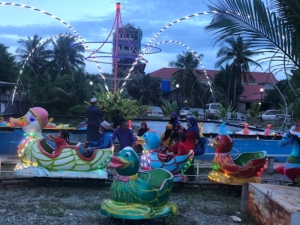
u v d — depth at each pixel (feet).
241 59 150.71
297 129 26.37
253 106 102.27
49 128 41.68
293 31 17.43
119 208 17.47
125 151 17.75
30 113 25.73
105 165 25.52
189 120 28.60
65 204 21.22
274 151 40.75
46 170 24.77
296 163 25.88
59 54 171.32
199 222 19.29
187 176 27.89
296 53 17.35
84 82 131.44
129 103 56.49
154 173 20.38
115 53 67.36
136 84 172.96
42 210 19.92
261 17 17.38
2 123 41.68
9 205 20.53
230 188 26.37
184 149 26.11
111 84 96.94
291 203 16.42
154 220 18.84
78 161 24.90
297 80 17.79
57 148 25.50
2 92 107.14
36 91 115.44
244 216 20.02
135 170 17.72
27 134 25.73
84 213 19.88
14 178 25.62
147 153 25.54
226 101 152.87
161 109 130.31
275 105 141.38
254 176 25.57
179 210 21.22
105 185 26.55
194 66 172.14
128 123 45.68
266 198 17.89
